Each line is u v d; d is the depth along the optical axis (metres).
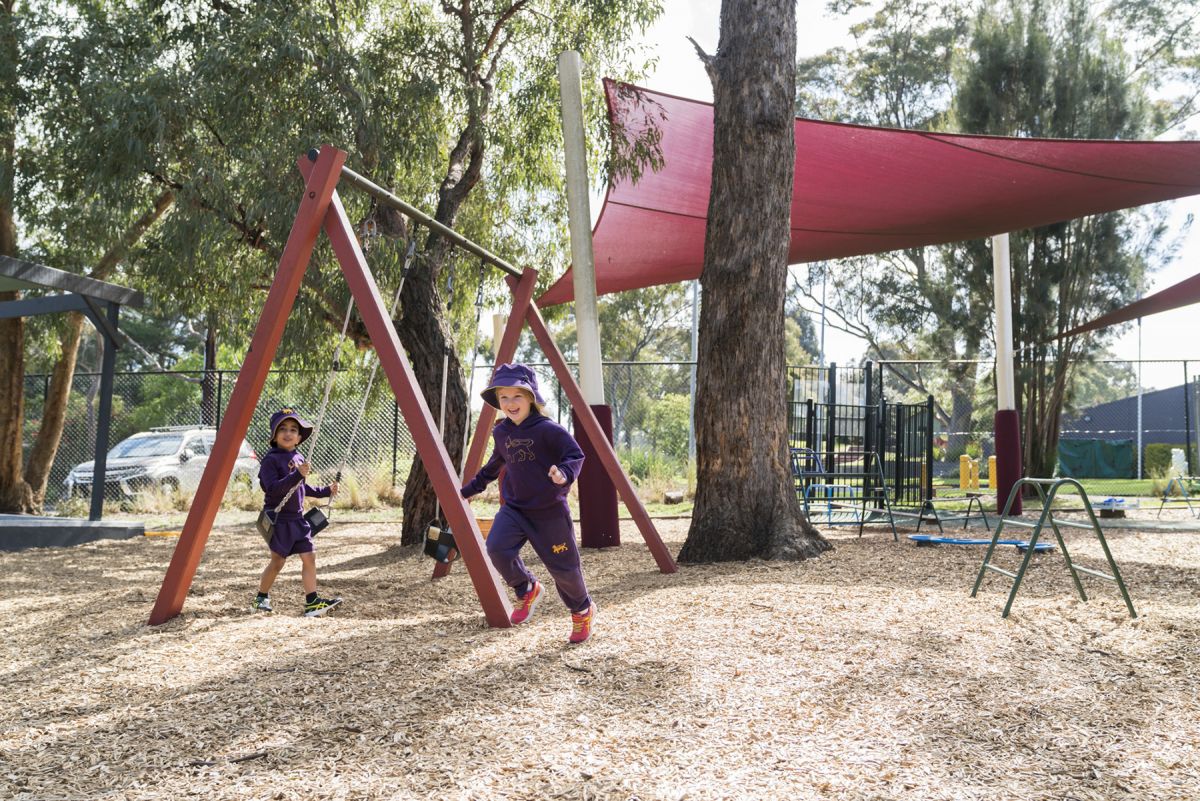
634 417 30.27
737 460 8.20
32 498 16.12
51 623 6.10
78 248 15.95
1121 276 19.44
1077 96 19.52
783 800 2.88
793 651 4.55
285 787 3.04
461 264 13.91
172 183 11.32
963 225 12.70
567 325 41.56
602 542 10.19
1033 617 5.40
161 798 2.98
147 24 12.03
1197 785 3.02
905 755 3.25
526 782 3.03
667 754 3.26
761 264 8.26
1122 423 36.25
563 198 14.39
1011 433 13.98
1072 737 3.43
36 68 12.15
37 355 22.59
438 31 12.27
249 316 12.95
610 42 12.37
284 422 6.55
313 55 10.41
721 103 8.48
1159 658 4.50
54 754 3.44
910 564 7.62
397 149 11.10
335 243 6.04
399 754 3.29
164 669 4.63
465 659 4.58
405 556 9.98
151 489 17.14
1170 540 9.84
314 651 4.89
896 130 9.41
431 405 10.73
